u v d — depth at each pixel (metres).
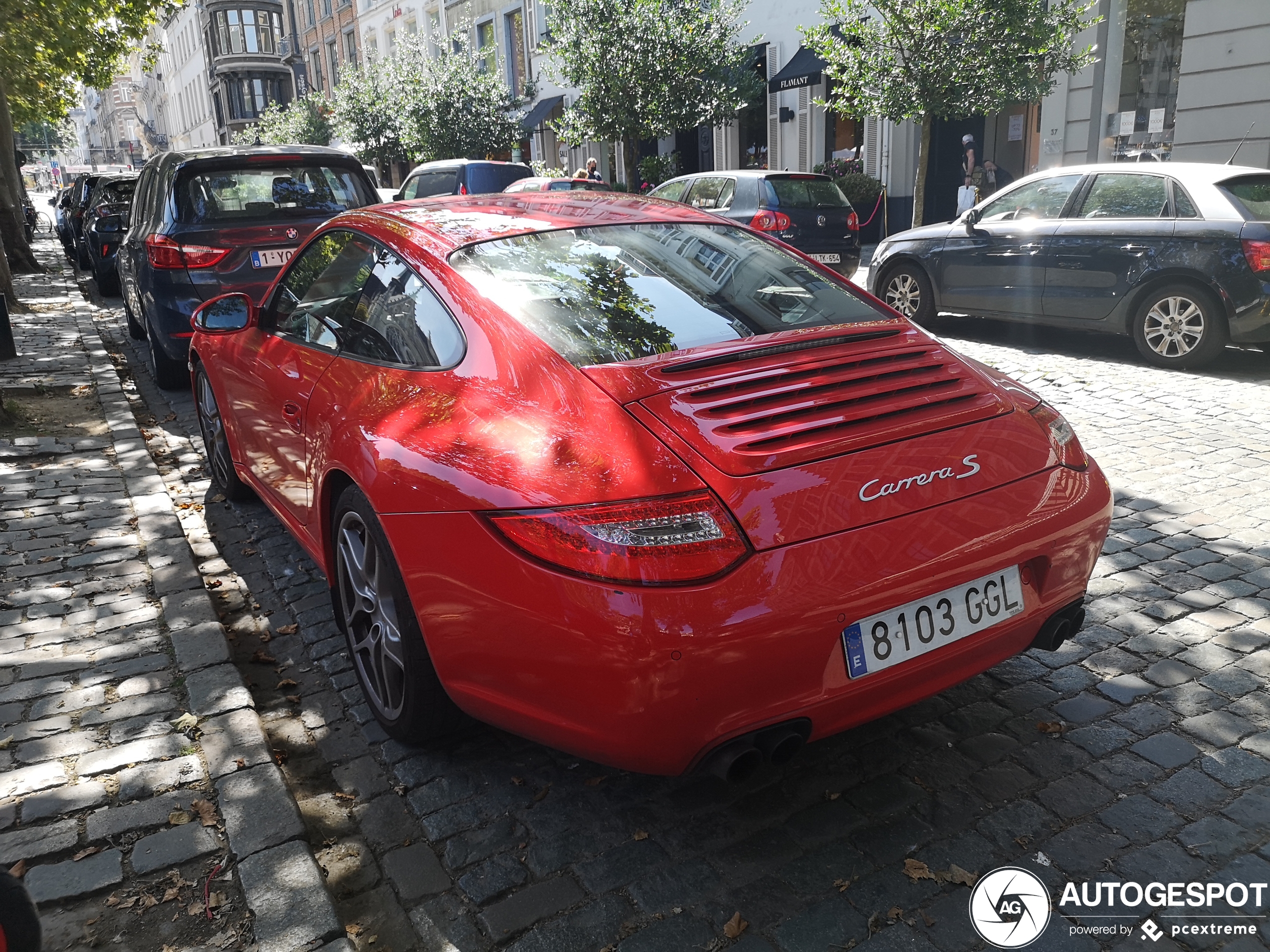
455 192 18.09
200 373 4.96
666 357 2.51
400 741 2.85
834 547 2.10
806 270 3.23
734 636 1.98
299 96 54.53
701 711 2.02
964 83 13.06
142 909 2.12
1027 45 12.89
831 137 20.20
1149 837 2.37
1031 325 9.72
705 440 2.19
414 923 2.17
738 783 2.60
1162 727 2.82
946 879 2.24
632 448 2.16
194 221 6.70
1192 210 7.33
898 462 2.28
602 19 18.14
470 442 2.36
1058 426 2.66
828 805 2.54
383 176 33.06
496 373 2.51
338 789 2.68
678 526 2.02
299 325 3.63
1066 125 15.13
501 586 2.15
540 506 2.12
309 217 7.00
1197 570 3.84
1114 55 14.41
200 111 72.44
